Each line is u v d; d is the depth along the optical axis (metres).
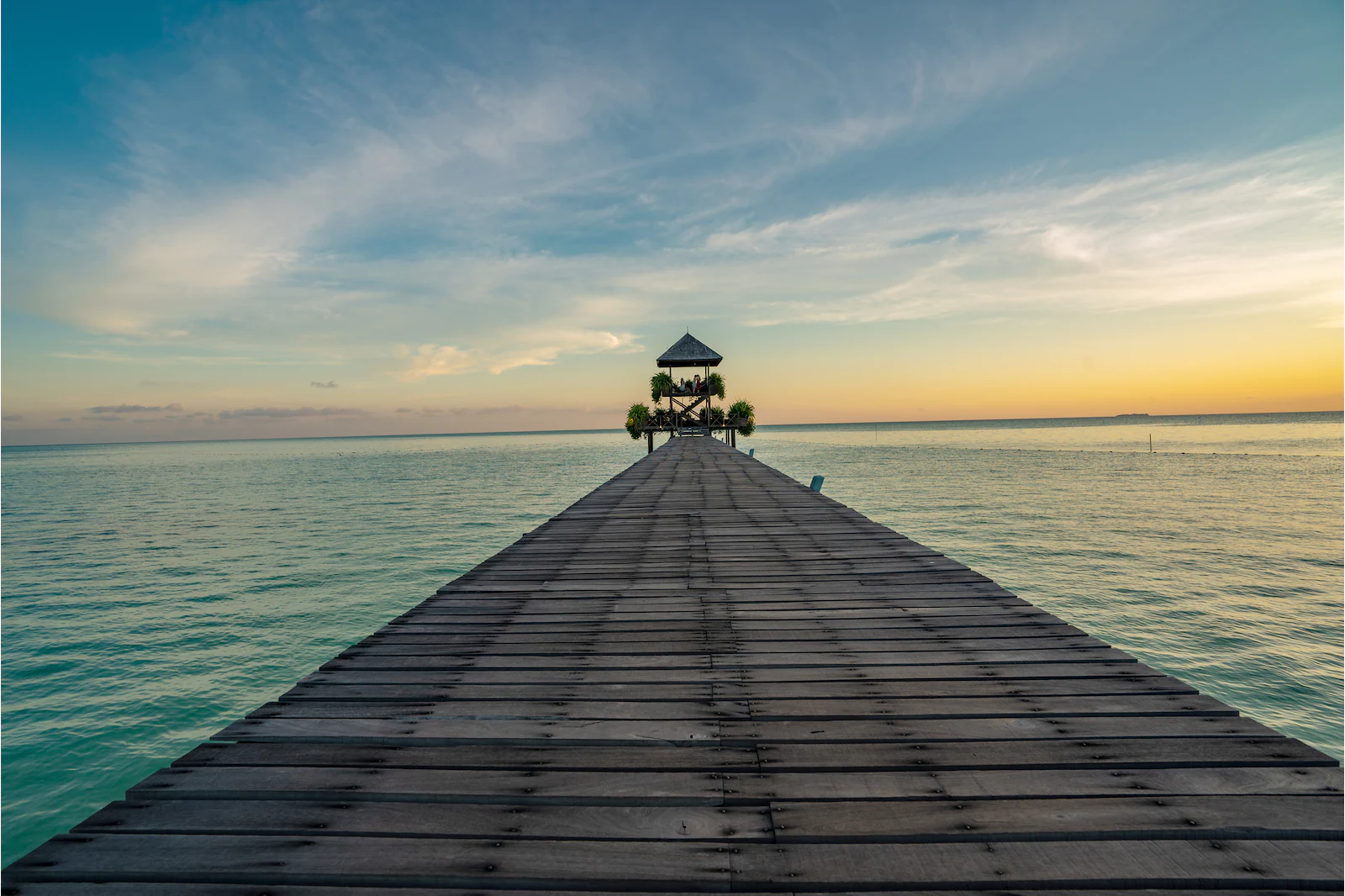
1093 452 71.00
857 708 2.90
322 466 76.38
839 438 147.88
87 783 6.60
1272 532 20.84
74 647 10.61
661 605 4.69
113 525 26.94
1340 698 8.51
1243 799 2.13
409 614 4.52
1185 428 158.12
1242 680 9.09
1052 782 2.26
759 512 9.23
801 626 4.16
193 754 2.50
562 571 5.81
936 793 2.20
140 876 1.84
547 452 103.44
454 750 2.55
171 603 13.45
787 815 2.09
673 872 1.83
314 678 3.31
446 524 24.23
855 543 6.96
